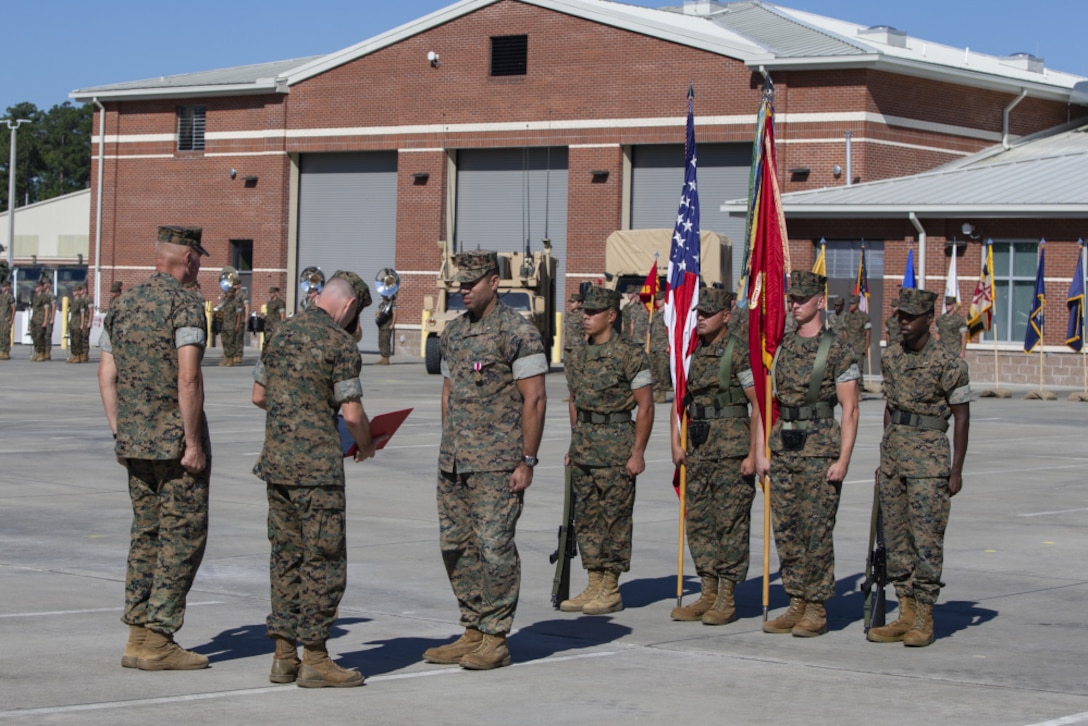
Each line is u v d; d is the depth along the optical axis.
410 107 48.34
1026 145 45.56
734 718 7.05
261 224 51.16
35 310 40.88
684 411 9.66
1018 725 6.97
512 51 46.78
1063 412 28.22
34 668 7.82
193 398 7.75
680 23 47.22
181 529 7.86
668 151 44.97
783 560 9.20
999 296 37.44
